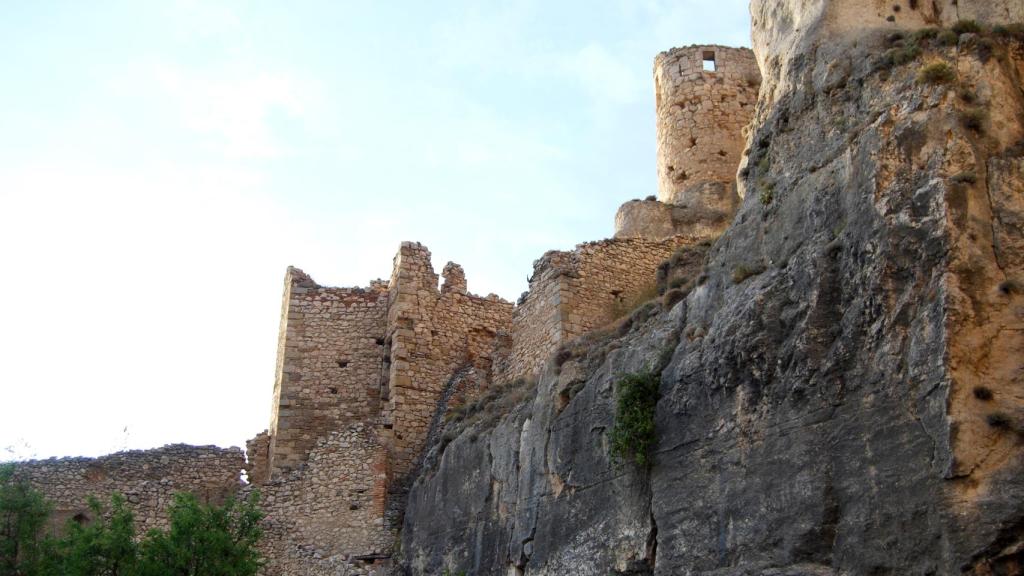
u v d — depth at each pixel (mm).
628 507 20578
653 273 31688
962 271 15734
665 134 39469
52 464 32438
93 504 28453
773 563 16766
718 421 18844
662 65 40312
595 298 30562
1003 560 13977
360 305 38219
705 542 18375
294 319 37844
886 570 15102
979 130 16969
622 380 20891
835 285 17562
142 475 33312
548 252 31375
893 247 16547
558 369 24828
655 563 19500
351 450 33031
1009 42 18188
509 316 37812
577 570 21516
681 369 19984
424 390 35250
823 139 19562
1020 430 14594
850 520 15875
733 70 39094
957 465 14578
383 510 31953
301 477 32938
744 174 22266
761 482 17547
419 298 36406
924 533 14750
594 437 22266
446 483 28406
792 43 21516
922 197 16547
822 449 16656
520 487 24656
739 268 19906
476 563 25703
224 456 34281
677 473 19453
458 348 36406
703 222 35938
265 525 32031
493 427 27219
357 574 30516
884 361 16125
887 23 20141
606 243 31328
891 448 15594
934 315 15609
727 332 18953
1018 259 15930
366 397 37094
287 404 36781
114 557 26594
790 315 18000
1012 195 16422
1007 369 15164
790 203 19609
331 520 32062
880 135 17688
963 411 14852
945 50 18125
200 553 26828
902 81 18312
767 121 21359
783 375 17719
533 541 23375
